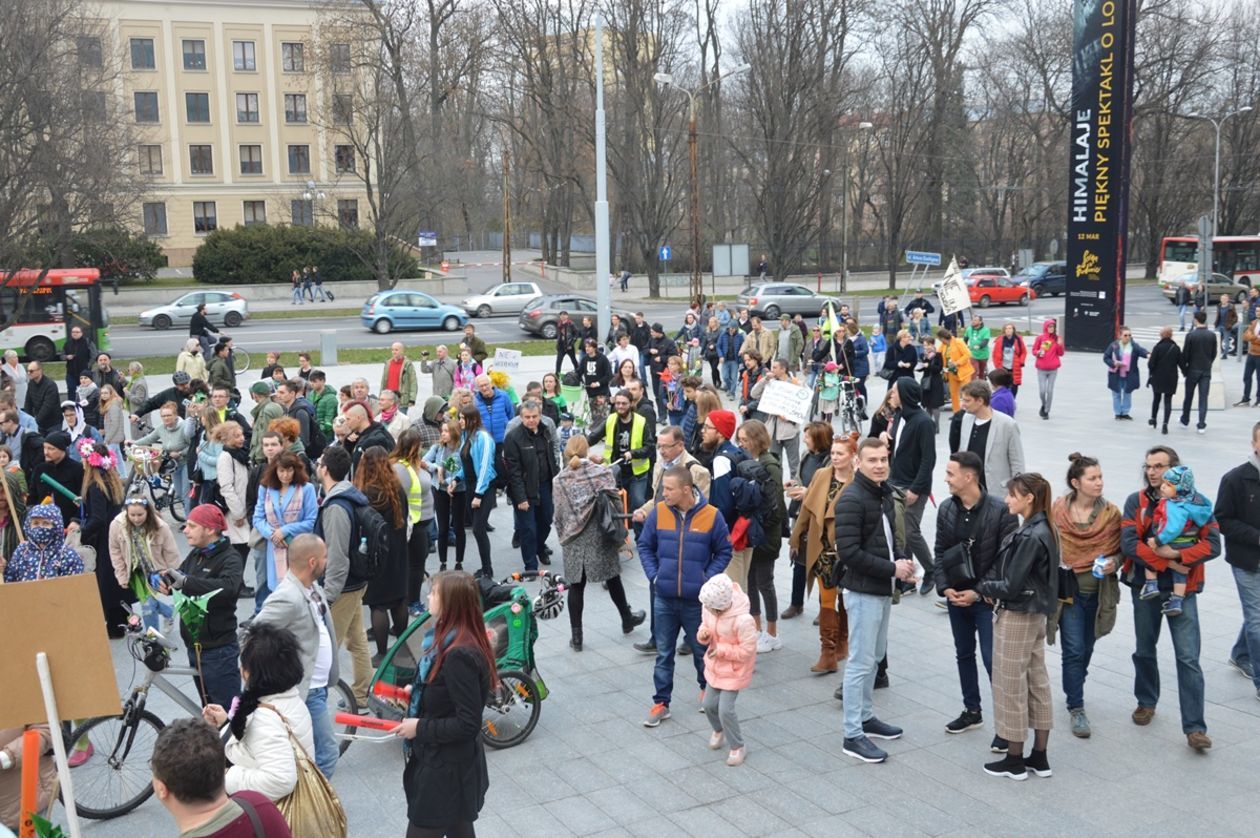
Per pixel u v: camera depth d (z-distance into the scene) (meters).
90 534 9.25
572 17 56.91
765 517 8.79
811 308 48.69
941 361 18.97
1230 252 52.09
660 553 7.64
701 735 7.43
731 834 6.02
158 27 65.88
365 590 8.33
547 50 57.72
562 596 7.70
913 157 63.34
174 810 3.56
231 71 68.00
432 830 4.81
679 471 7.54
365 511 7.54
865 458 6.93
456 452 11.02
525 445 11.04
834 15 58.69
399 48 54.34
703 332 27.64
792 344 24.92
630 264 67.69
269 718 4.61
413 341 38.66
